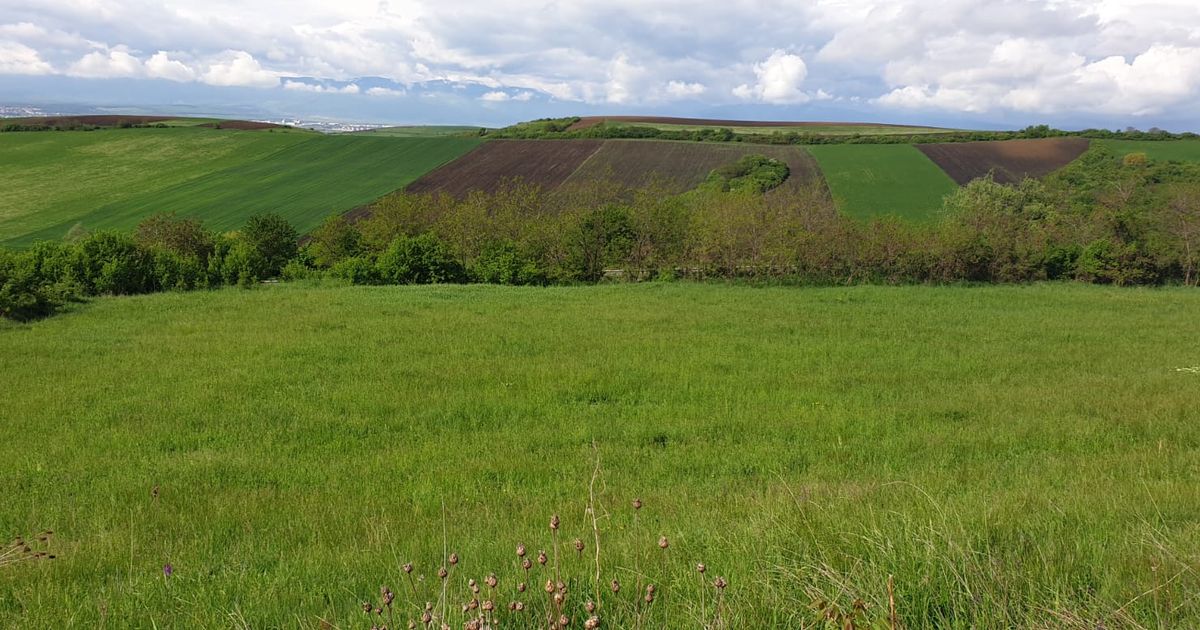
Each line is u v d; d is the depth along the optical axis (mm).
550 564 4930
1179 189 41312
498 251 38281
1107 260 35969
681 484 8500
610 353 17703
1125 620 3582
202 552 6246
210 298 28078
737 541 5262
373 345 18516
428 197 47406
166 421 11914
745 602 3898
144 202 66500
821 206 39281
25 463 9664
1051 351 18375
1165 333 21219
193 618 4457
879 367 16375
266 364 16297
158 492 8359
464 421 12086
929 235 36594
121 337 19562
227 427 11664
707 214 39500
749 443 10531
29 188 71250
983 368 16250
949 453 9773
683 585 4297
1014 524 5340
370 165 77750
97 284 30312
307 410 12586
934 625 3814
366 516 7273
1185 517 5695
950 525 5098
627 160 77312
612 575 4539
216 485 8773
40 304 24219
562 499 7883
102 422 11789
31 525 7242
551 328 21391
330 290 31422
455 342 19047
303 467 9531
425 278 36875
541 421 12070
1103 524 5422
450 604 3939
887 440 10516
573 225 38656
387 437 11148
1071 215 45438
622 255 38062
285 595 4840
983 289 32969
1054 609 3740
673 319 23328
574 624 3729
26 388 14008
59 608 4762
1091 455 9391
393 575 5086
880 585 4004
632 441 10844
